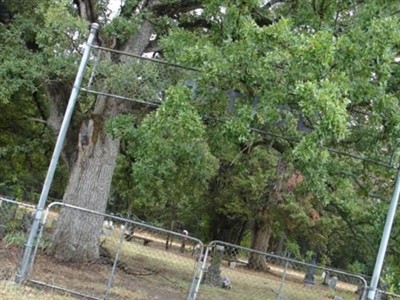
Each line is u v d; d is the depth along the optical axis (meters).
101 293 10.51
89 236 14.32
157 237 24.25
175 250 19.81
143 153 14.23
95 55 12.95
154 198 22.05
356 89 9.08
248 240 42.53
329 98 7.78
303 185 13.99
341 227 28.28
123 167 20.00
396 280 12.95
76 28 12.51
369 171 12.86
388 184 13.19
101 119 14.54
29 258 9.63
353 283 13.84
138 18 14.40
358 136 10.97
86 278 12.11
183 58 9.72
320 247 36.75
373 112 9.65
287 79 8.57
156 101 11.82
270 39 8.71
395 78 10.18
